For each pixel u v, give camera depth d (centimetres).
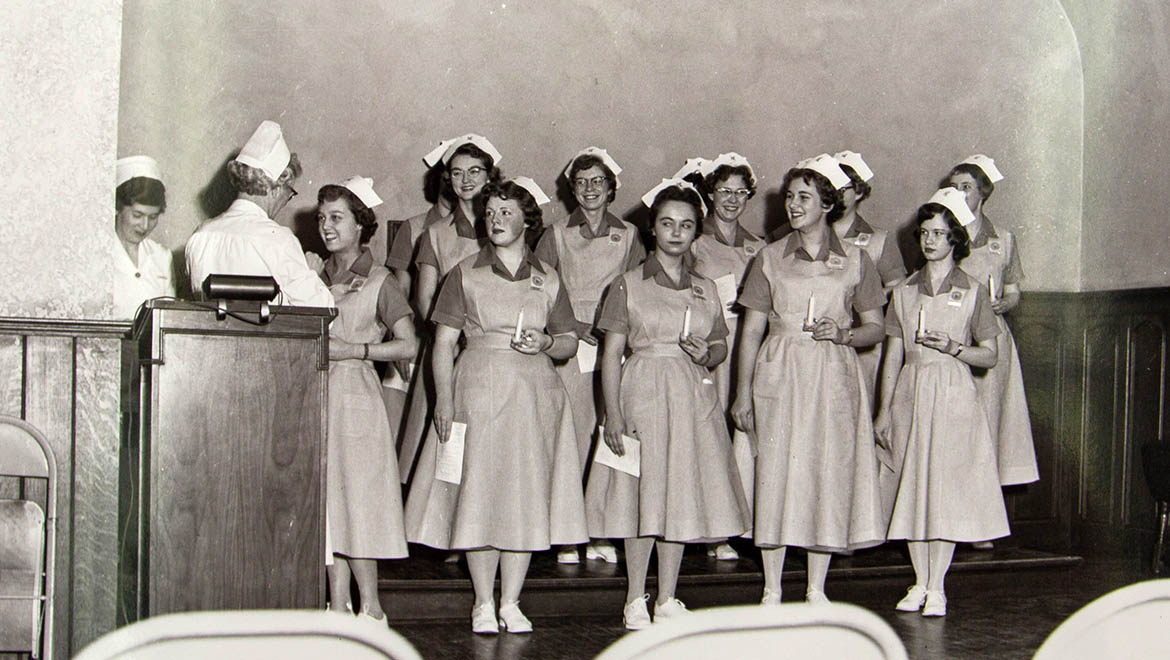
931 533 537
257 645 166
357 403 471
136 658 160
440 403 483
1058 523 720
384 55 707
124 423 399
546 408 490
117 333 397
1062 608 559
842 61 774
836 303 532
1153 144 705
